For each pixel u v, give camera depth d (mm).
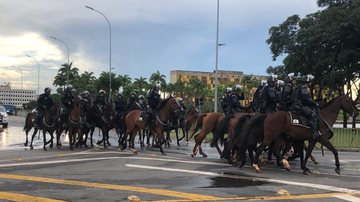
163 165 15312
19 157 17375
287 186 11562
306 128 14164
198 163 16031
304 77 14375
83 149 21688
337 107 15516
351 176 13969
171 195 10023
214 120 18578
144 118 19938
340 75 37219
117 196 9797
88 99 22859
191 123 26969
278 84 16328
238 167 15117
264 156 19062
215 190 10766
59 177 12320
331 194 10602
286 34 43562
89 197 9648
